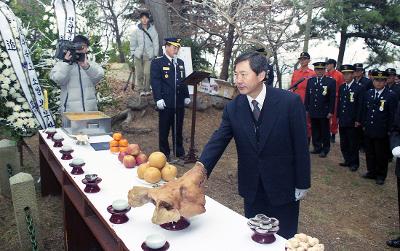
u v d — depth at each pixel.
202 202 1.96
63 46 4.68
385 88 6.06
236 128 2.64
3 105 5.25
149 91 8.77
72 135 3.93
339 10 13.70
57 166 3.75
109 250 2.09
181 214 1.89
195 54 10.91
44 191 4.90
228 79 11.20
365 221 4.90
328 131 7.63
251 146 2.61
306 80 8.02
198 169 2.05
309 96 7.67
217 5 8.57
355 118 6.70
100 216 2.12
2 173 4.80
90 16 6.62
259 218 1.88
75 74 4.80
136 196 1.97
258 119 2.58
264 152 2.59
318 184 6.11
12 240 3.89
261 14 8.99
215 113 9.27
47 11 5.53
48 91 5.70
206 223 2.03
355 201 5.52
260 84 2.54
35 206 3.45
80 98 4.84
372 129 6.11
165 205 1.88
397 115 4.18
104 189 2.50
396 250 4.20
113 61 12.97
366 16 13.77
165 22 9.18
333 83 7.42
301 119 2.56
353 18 14.20
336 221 4.84
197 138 7.95
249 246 1.79
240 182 2.77
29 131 5.59
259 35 9.16
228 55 10.45
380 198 5.68
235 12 8.94
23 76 4.97
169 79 6.32
